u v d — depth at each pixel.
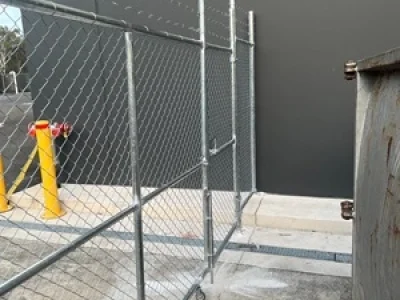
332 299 2.51
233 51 3.17
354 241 1.70
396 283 1.03
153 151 3.88
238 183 3.43
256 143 4.23
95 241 3.28
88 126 4.33
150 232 3.47
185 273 2.84
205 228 2.64
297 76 4.01
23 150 3.21
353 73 1.77
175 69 3.74
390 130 1.21
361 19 3.75
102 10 4.34
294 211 3.71
